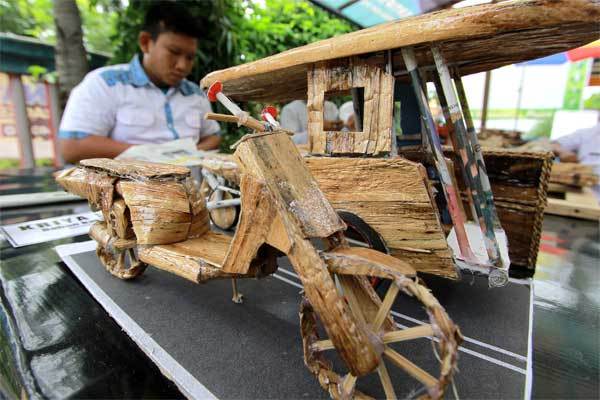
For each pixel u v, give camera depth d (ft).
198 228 4.08
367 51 3.18
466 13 2.72
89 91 8.22
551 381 2.67
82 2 16.53
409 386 2.63
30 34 17.61
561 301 3.82
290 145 3.07
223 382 2.65
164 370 2.79
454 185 4.07
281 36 12.66
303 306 2.60
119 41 11.43
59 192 8.25
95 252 5.08
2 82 12.76
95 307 3.80
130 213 3.87
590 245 5.36
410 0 9.04
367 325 2.46
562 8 2.46
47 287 4.21
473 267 3.48
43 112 13.71
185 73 9.09
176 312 3.61
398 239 3.49
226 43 10.88
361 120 4.08
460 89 3.93
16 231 5.98
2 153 13.37
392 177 3.36
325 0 9.07
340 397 2.37
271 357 2.94
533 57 3.74
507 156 4.39
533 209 4.33
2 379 2.99
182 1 10.27
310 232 2.60
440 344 2.06
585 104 8.73
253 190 2.77
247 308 3.71
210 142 10.37
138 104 8.78
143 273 4.49
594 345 3.09
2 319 3.55
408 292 2.19
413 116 4.46
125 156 7.59
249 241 2.87
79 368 2.85
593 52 6.88
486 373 2.74
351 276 2.61
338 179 3.67
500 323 3.41
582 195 7.29
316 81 3.73
